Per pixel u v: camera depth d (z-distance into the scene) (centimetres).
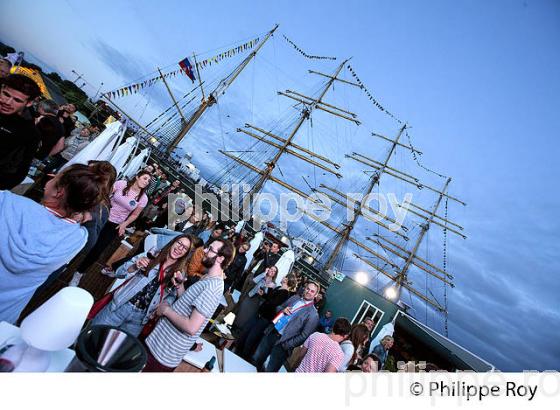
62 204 161
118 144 596
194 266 335
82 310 117
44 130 393
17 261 146
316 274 3008
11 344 117
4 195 145
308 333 403
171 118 2227
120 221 409
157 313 221
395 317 1020
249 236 1105
